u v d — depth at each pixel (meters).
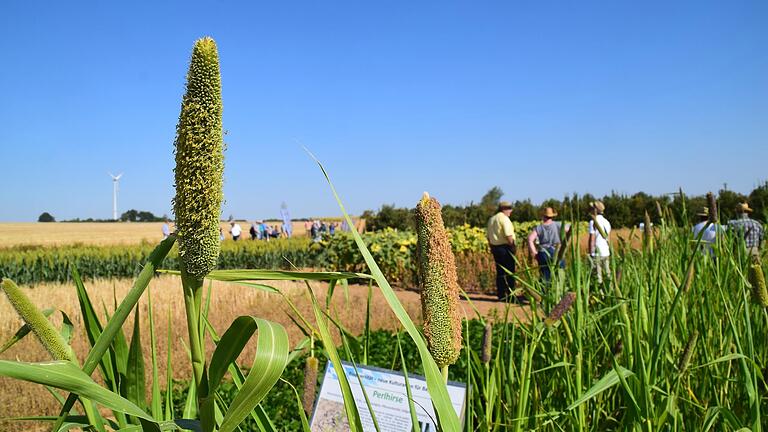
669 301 3.32
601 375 3.22
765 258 3.95
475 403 2.87
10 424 6.95
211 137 1.27
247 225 104.50
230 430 1.23
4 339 11.31
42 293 15.21
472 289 16.83
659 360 2.72
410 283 19.31
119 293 15.41
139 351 1.79
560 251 3.26
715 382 2.90
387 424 2.21
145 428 1.40
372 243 20.69
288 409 5.79
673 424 2.38
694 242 3.47
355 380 2.32
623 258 3.95
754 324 3.28
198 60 1.27
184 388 7.04
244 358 9.00
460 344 1.68
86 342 10.48
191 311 1.37
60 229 102.56
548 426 2.82
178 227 1.29
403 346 7.89
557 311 2.37
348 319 11.86
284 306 13.98
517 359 3.30
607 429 2.88
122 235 84.25
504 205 11.73
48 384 1.16
